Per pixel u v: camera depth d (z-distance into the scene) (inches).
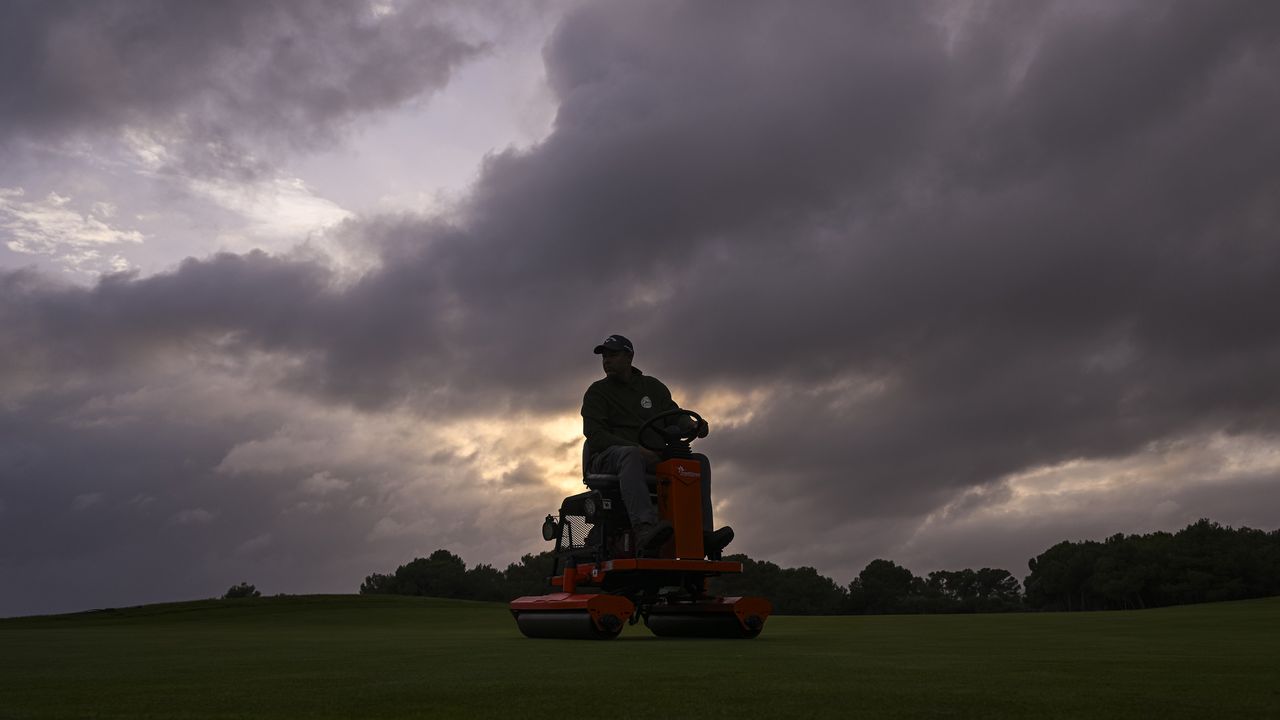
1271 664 117.0
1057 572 4355.3
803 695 82.3
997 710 72.5
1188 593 3713.1
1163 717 68.8
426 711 73.6
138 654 158.4
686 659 128.5
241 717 70.9
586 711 72.7
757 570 4682.6
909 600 4886.8
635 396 235.1
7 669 120.5
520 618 217.8
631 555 214.5
